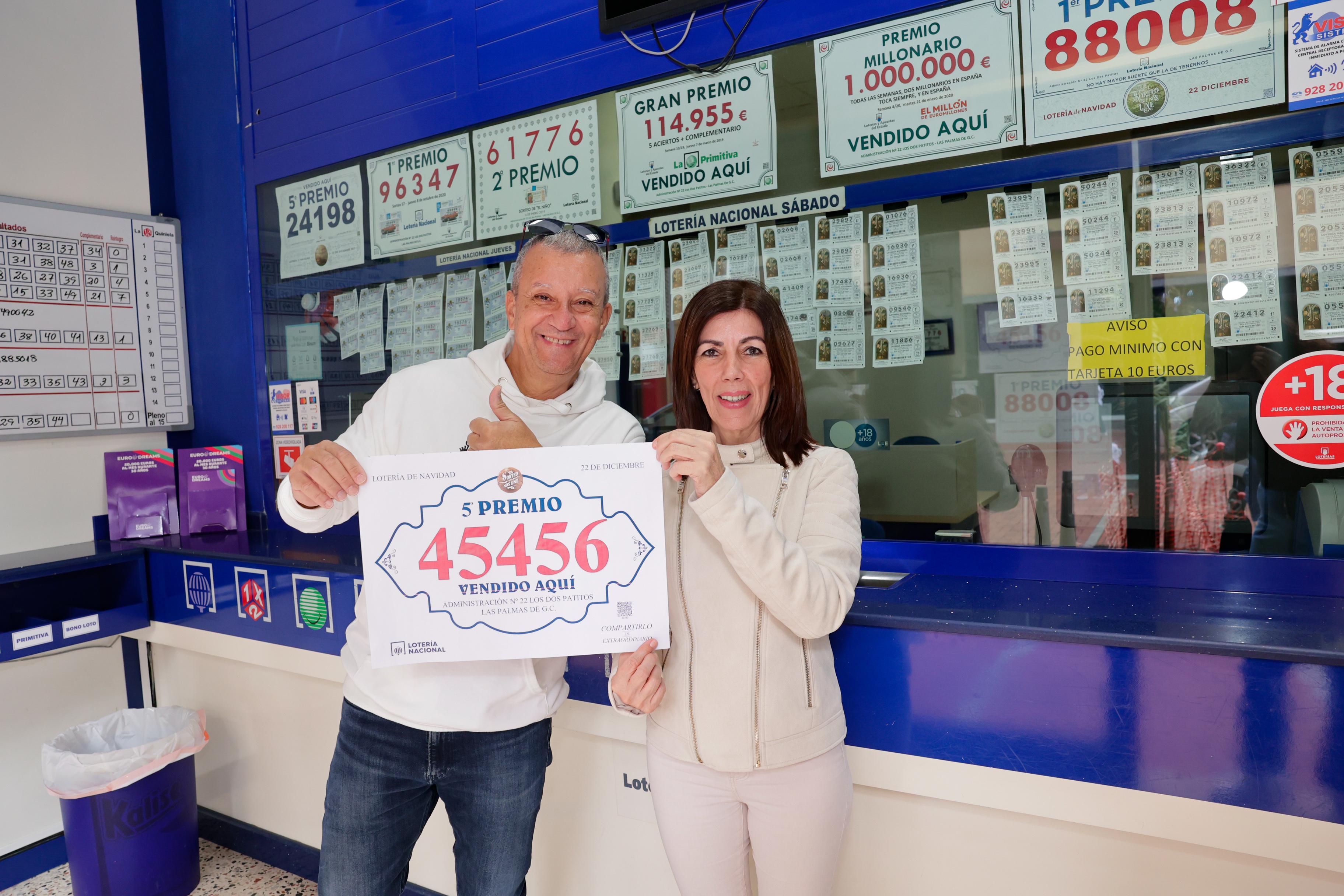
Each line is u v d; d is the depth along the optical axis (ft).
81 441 9.00
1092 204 5.47
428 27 8.03
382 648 4.17
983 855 4.86
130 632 8.55
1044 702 4.42
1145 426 5.41
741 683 3.98
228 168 9.59
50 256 8.71
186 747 7.86
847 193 6.20
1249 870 4.23
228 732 8.73
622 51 6.98
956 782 4.68
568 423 4.87
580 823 6.31
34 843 8.59
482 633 4.19
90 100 9.14
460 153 7.98
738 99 6.53
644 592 4.14
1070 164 5.47
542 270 4.43
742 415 4.37
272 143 9.21
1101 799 4.32
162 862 7.69
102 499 9.16
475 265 8.02
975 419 5.96
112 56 9.37
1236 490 5.17
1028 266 5.70
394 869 4.72
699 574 4.22
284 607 7.47
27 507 8.56
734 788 4.05
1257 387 5.08
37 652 7.63
